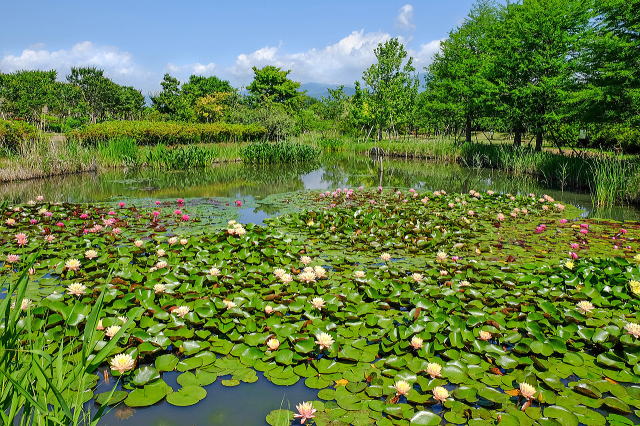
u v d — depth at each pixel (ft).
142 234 18.69
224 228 20.02
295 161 64.03
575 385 7.87
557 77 49.29
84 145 58.23
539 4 52.42
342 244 17.87
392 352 9.44
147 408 7.50
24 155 43.78
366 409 7.42
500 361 8.71
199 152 54.75
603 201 29.35
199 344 9.37
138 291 11.39
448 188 38.11
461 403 7.45
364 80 83.61
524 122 55.98
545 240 18.61
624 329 9.52
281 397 7.87
